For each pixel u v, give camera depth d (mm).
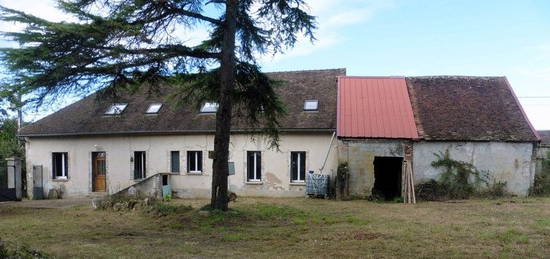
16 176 21328
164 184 22203
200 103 15656
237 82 14773
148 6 12062
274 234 10547
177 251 8688
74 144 24250
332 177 20469
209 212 13047
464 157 19531
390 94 21922
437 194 19250
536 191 20078
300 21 13914
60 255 8305
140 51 12070
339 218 13102
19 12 10453
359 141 19594
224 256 8219
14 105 11398
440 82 22953
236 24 13961
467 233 10297
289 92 23016
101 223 12852
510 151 19578
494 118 20547
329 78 24016
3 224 12891
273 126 15953
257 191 21312
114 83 13117
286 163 21047
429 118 20547
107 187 23500
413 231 10648
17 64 10633
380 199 19062
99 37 11133
